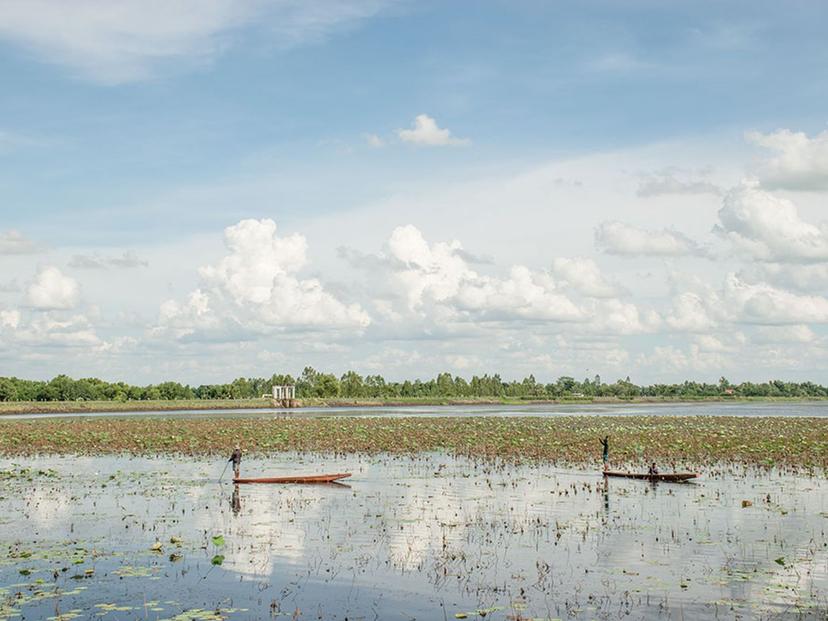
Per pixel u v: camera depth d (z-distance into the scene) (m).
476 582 21.03
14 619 17.91
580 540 25.98
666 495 35.47
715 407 197.75
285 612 18.50
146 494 36.22
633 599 19.44
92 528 28.11
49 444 63.53
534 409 172.12
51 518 30.06
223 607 18.86
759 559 23.36
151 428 82.38
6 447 61.00
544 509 31.86
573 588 20.42
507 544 25.42
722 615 18.22
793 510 31.39
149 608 18.72
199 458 53.66
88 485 39.38
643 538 26.23
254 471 45.72
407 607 18.92
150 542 25.78
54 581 21.03
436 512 31.27
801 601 19.22
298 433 73.56
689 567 22.47
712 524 28.58
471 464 48.97
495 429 78.00
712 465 47.31
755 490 36.91
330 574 21.83
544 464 48.56
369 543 25.61
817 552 24.19
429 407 192.00
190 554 24.08
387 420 97.88
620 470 45.00
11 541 25.94
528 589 20.36
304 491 37.19
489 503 33.41
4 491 37.19
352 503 33.47
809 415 126.56
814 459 49.34
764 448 55.34
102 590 20.19
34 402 197.62
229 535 26.86
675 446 57.69
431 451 57.03
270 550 24.61
